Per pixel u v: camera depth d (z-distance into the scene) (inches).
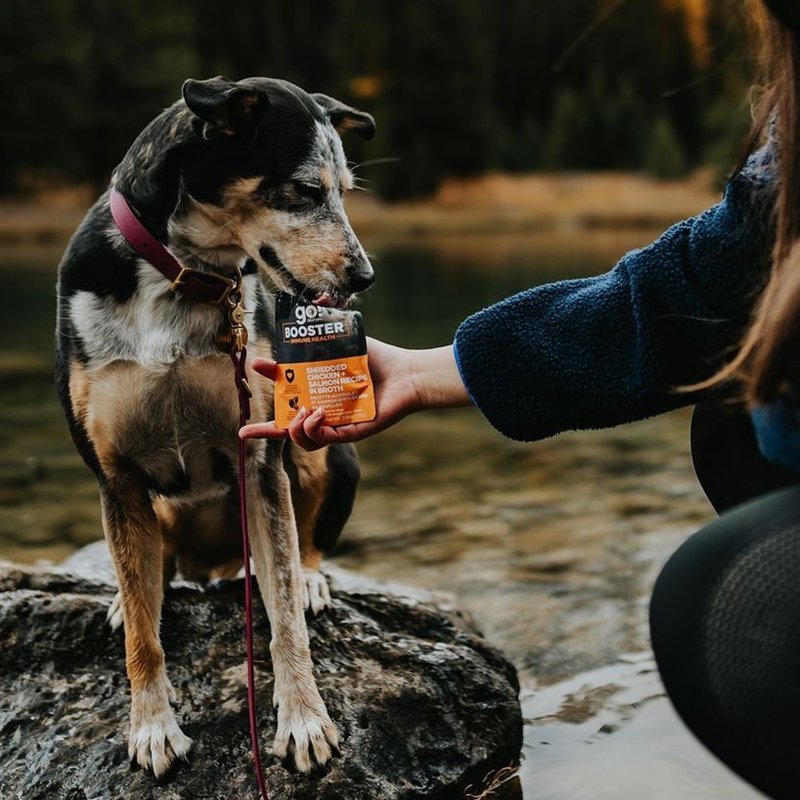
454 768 106.4
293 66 2144.4
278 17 2139.5
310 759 100.8
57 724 104.1
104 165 1508.4
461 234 1344.7
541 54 2241.6
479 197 1770.4
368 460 261.6
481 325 82.4
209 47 2144.4
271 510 106.7
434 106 1875.0
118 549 104.7
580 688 129.8
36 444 274.2
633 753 111.3
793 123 65.1
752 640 65.5
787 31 64.6
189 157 104.5
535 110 2204.7
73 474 244.8
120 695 107.3
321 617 117.0
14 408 320.5
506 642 145.3
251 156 106.0
